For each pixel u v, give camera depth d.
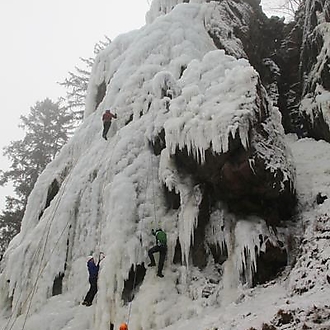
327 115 15.48
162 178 12.52
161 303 10.42
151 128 13.79
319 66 16.77
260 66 18.86
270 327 7.96
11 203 26.08
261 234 11.12
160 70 16.00
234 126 11.26
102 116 15.58
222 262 11.33
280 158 11.94
